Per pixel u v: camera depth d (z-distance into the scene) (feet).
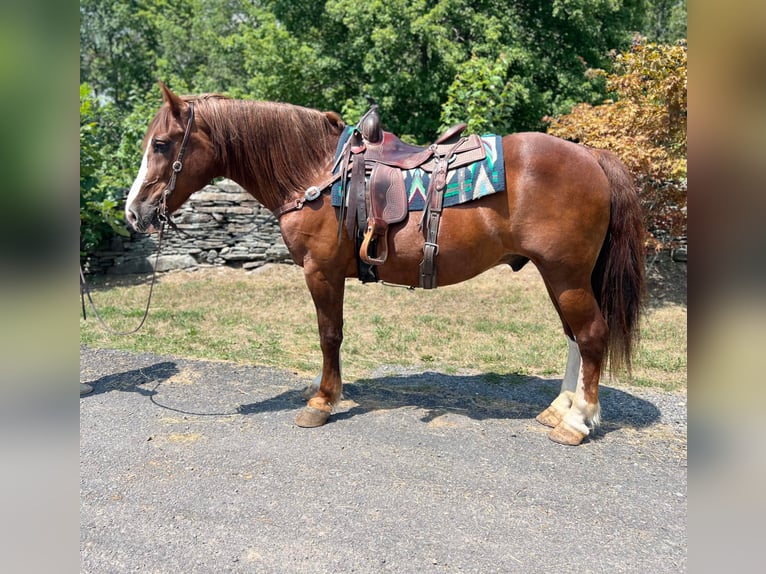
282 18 34.53
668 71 19.31
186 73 60.08
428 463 8.81
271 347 15.71
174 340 16.11
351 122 27.71
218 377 12.80
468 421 10.46
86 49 64.18
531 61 29.27
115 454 9.08
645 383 12.93
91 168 22.13
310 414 10.14
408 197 9.07
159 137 9.21
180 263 25.77
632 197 8.99
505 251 9.16
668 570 6.49
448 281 9.47
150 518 7.41
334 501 7.78
